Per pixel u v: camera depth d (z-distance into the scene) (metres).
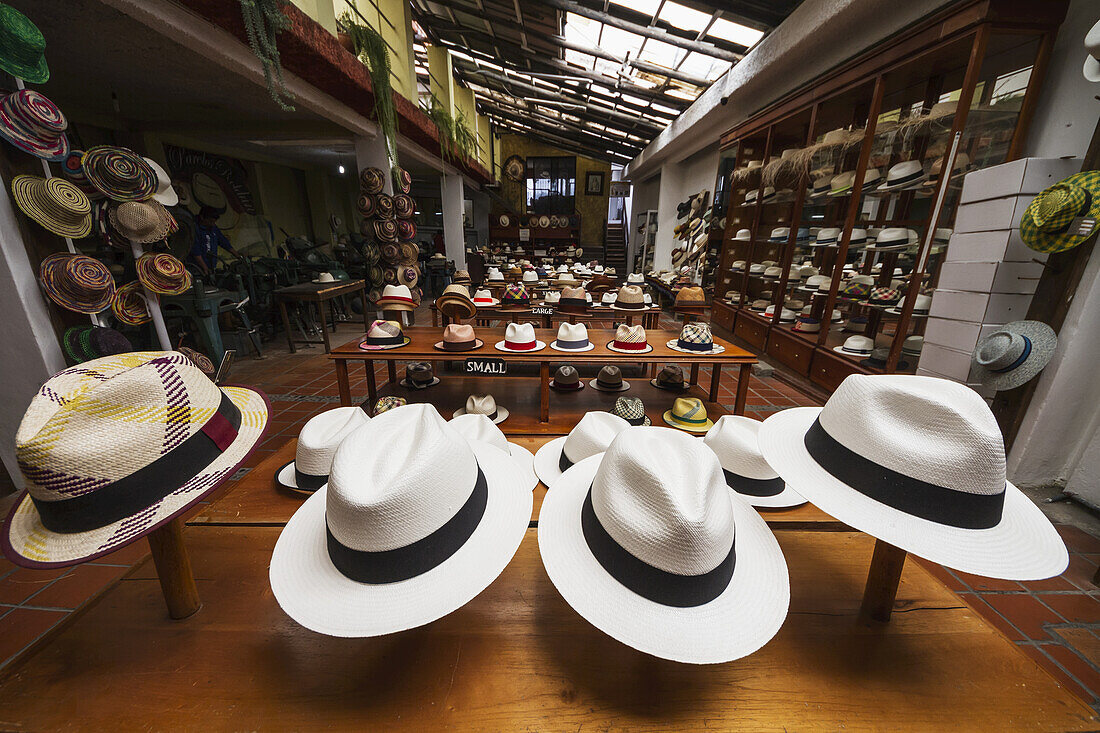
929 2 3.01
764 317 5.10
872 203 3.83
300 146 7.12
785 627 0.88
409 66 6.50
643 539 0.67
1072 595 1.74
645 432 0.86
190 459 0.76
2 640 1.48
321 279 5.57
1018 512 0.79
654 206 12.36
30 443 0.61
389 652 0.81
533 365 4.07
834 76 3.78
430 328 3.35
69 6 2.54
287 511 1.22
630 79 6.79
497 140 15.58
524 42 6.55
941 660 0.81
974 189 2.36
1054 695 0.75
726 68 5.71
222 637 0.84
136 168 2.54
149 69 3.58
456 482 0.76
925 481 0.70
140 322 2.75
